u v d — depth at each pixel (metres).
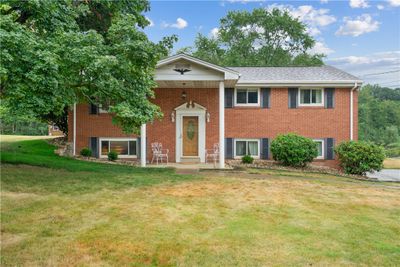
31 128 40.59
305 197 8.88
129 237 5.53
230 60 37.72
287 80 17.14
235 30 41.25
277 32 41.09
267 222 6.49
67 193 8.55
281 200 8.42
